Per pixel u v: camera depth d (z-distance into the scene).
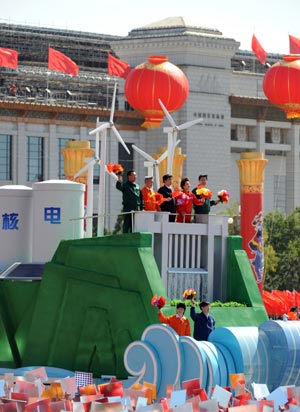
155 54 152.75
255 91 160.75
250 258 71.88
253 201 71.88
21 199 52.91
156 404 33.53
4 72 145.88
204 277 49.53
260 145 160.25
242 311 49.03
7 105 141.62
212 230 49.88
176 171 67.81
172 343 40.94
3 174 143.25
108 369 46.31
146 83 63.84
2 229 52.81
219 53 154.50
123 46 152.88
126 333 46.00
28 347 48.25
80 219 50.41
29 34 158.62
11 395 35.59
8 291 49.84
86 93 151.12
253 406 33.91
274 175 163.00
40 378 39.00
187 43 152.00
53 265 48.09
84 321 47.03
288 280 125.06
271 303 74.19
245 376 41.34
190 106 153.25
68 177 67.81
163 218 48.72
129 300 46.03
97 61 162.88
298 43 68.88
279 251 126.88
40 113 144.12
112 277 46.78
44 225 51.81
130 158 152.25
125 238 46.91
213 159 154.88
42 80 148.25
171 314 45.69
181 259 49.25
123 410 33.19
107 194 147.00
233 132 159.50
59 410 33.78
